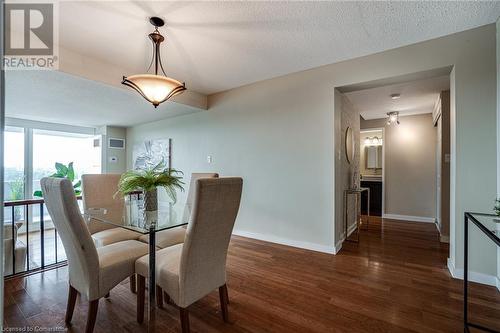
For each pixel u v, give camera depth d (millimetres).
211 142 4234
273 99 3516
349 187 4047
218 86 3852
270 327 1644
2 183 815
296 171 3318
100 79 2854
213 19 2119
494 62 2193
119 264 1655
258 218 3672
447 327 1636
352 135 4312
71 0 1847
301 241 3270
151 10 1984
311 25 2211
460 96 2320
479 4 1919
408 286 2189
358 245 3377
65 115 4457
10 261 2424
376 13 2039
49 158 5078
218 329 1623
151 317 1569
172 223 1784
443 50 2396
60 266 2666
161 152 5008
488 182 2209
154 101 2328
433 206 4859
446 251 3123
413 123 5070
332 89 3037
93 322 1514
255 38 2432
